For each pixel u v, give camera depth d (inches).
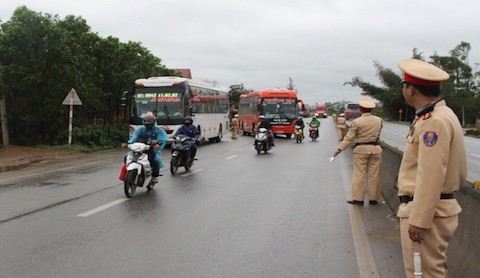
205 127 1091.3
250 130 1520.7
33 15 836.0
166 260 235.9
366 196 420.5
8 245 257.1
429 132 131.1
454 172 135.0
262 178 526.6
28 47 828.6
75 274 214.7
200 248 256.8
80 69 935.7
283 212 350.6
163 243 265.3
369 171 383.9
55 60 861.2
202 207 363.9
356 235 287.9
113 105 1191.6
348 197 415.5
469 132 1835.6
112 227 298.5
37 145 858.1
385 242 273.3
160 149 432.5
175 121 927.7
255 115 1425.9
